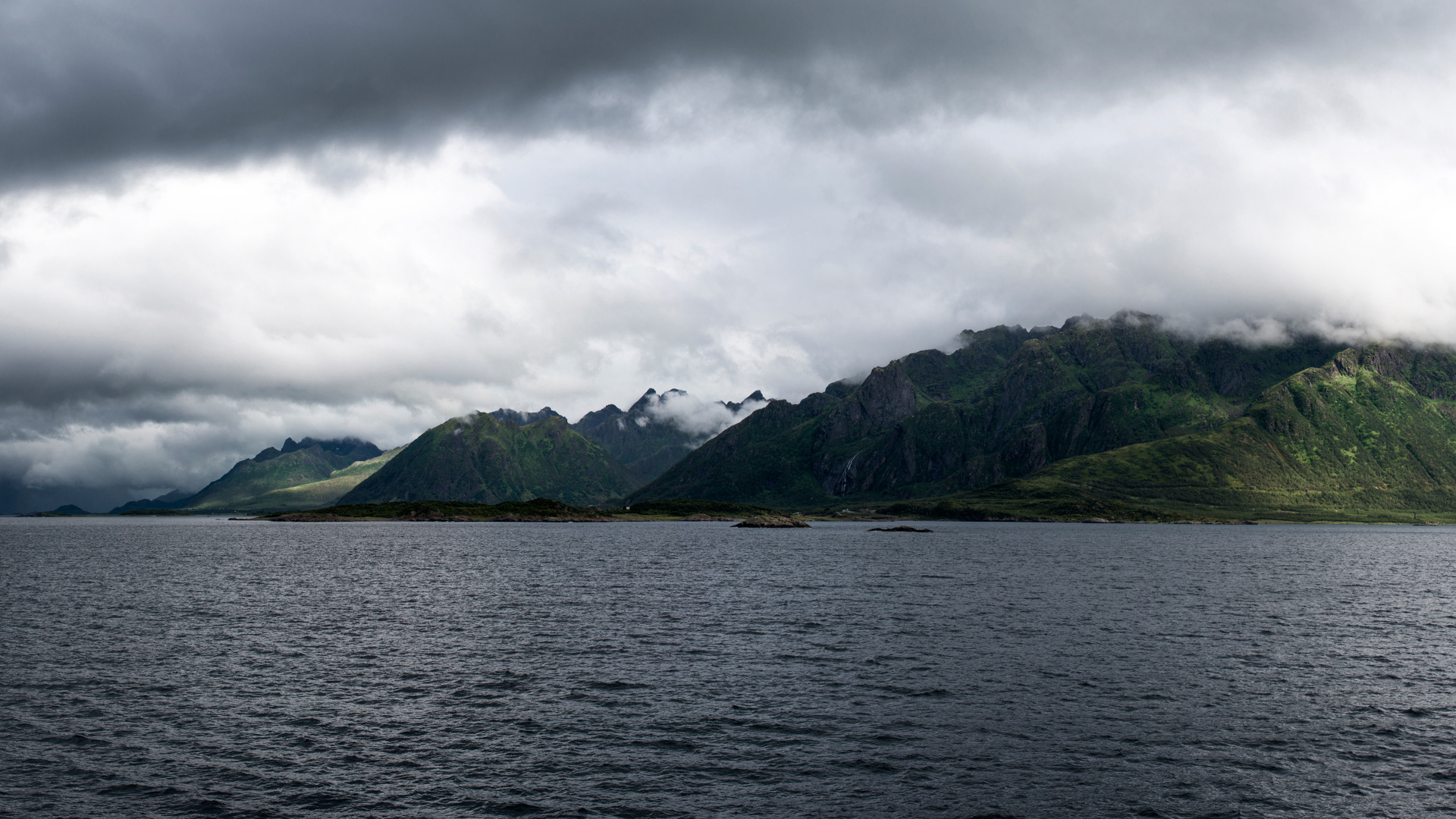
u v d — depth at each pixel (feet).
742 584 366.84
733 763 126.52
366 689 167.43
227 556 565.53
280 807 110.11
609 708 154.81
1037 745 135.03
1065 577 406.82
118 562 502.38
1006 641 220.84
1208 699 161.79
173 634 229.66
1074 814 108.88
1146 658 198.70
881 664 191.72
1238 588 355.97
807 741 136.56
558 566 465.88
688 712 151.94
